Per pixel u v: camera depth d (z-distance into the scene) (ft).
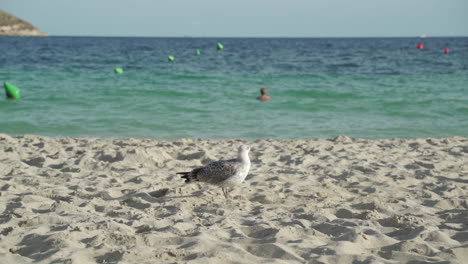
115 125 60.03
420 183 32.86
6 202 26.45
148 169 36.11
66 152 41.55
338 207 26.05
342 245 18.51
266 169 36.65
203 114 67.82
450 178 34.09
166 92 85.66
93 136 54.24
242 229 21.45
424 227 21.26
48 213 24.41
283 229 20.81
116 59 183.42
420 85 101.35
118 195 29.09
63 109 69.77
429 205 27.43
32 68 134.21
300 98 82.69
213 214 24.89
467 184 32.50
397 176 34.53
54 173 33.88
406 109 73.10
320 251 18.10
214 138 53.52
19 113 66.33
